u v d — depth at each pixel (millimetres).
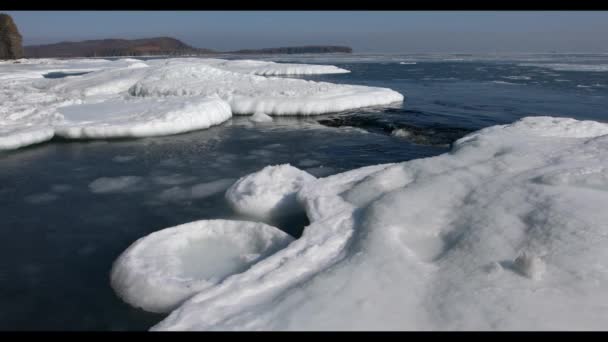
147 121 9586
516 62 51062
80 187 6484
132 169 7367
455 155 5562
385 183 4898
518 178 4430
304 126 10977
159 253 3941
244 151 8602
